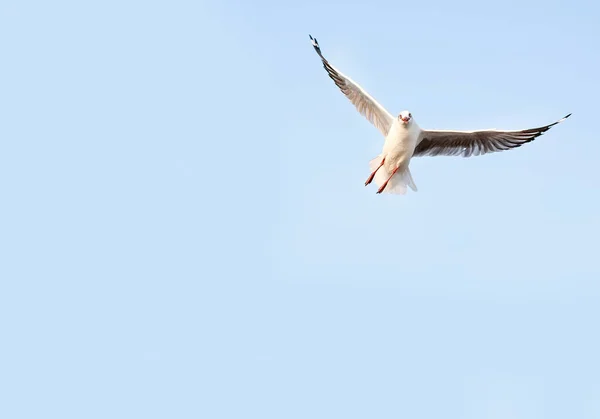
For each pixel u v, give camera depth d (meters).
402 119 17.09
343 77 17.50
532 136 17.97
